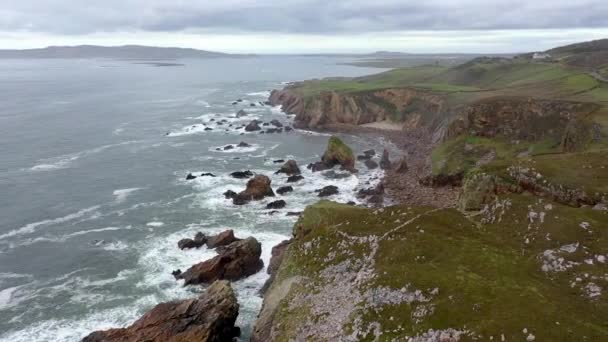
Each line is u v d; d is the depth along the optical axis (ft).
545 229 141.28
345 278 134.92
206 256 205.36
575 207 165.48
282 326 130.52
